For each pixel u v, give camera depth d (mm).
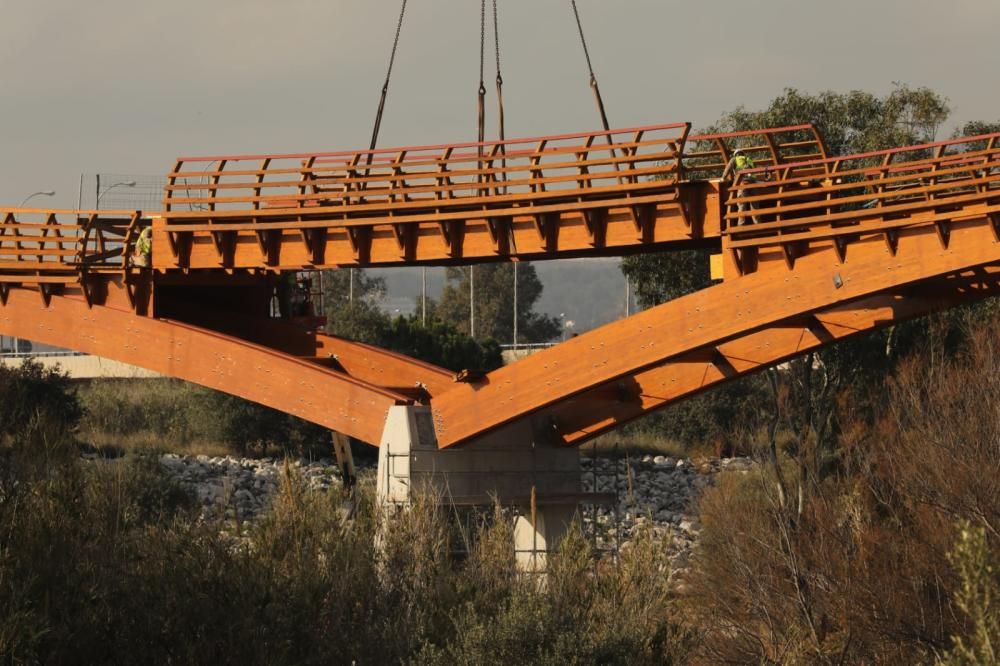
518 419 52781
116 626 29016
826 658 50625
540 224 51062
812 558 54188
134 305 59781
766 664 50188
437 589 35406
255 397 56844
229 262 58000
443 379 58938
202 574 30609
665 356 48438
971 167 41844
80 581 28797
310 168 54875
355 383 55094
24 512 30219
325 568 34062
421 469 53469
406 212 54219
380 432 54375
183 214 57906
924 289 49188
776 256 46781
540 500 55469
